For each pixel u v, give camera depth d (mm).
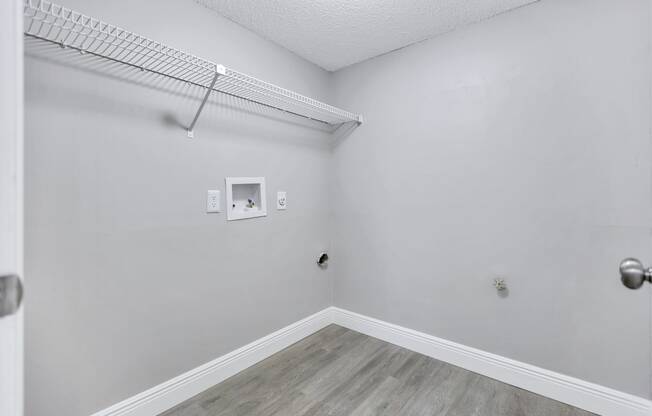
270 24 1778
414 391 1618
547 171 1531
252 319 1888
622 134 1344
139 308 1378
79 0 1172
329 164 2471
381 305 2221
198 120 1585
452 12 1655
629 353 1350
